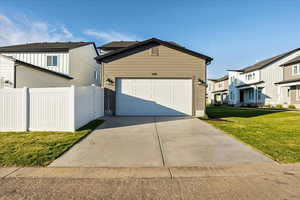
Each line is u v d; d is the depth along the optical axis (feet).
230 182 9.30
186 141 16.92
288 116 36.86
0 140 16.46
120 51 33.68
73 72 49.60
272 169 10.85
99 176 10.00
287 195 8.07
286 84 62.03
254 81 77.10
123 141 16.96
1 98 20.45
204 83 33.88
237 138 17.80
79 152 13.91
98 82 66.69
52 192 8.34
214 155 13.26
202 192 8.36
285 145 15.31
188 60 34.12
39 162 11.77
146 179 9.66
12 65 32.04
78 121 21.74
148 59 34.12
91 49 60.75
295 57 72.43
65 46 50.96
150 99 34.14
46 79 36.29
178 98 34.12
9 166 11.17
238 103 89.97
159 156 13.11
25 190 8.49
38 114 20.65
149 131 21.12
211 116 36.35
